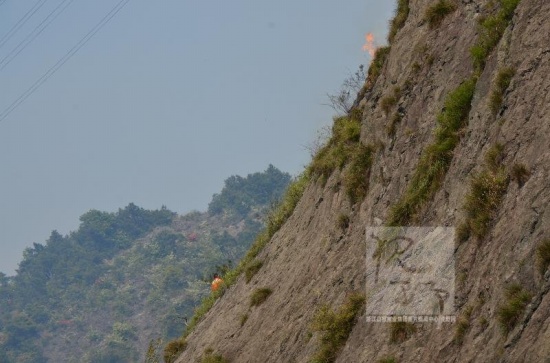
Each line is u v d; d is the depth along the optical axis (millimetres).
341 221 39812
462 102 31406
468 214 26266
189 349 57469
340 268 37031
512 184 24500
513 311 21031
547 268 20828
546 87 25031
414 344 26328
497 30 31281
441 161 30812
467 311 23922
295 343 38250
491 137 27125
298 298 40969
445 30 37500
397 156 36281
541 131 24203
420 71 37906
